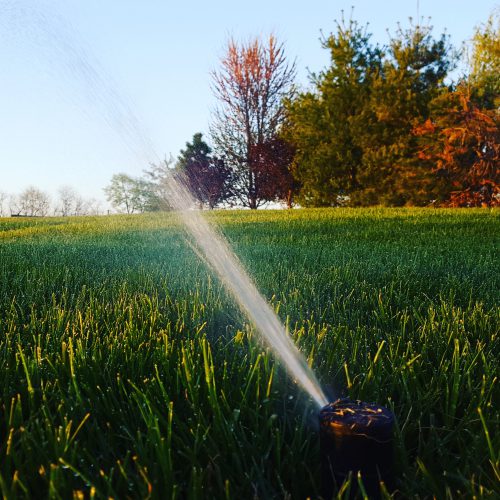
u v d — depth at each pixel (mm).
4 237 8273
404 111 22312
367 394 1540
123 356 1803
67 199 41219
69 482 1036
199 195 28562
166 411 1388
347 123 24078
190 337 2143
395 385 1585
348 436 988
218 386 1550
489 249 5473
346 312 2678
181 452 1150
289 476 1162
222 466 1154
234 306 2762
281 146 28031
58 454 1110
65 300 2775
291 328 2338
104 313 2520
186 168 28812
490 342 2025
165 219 11062
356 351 1854
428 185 21344
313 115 24578
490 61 22547
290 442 1312
